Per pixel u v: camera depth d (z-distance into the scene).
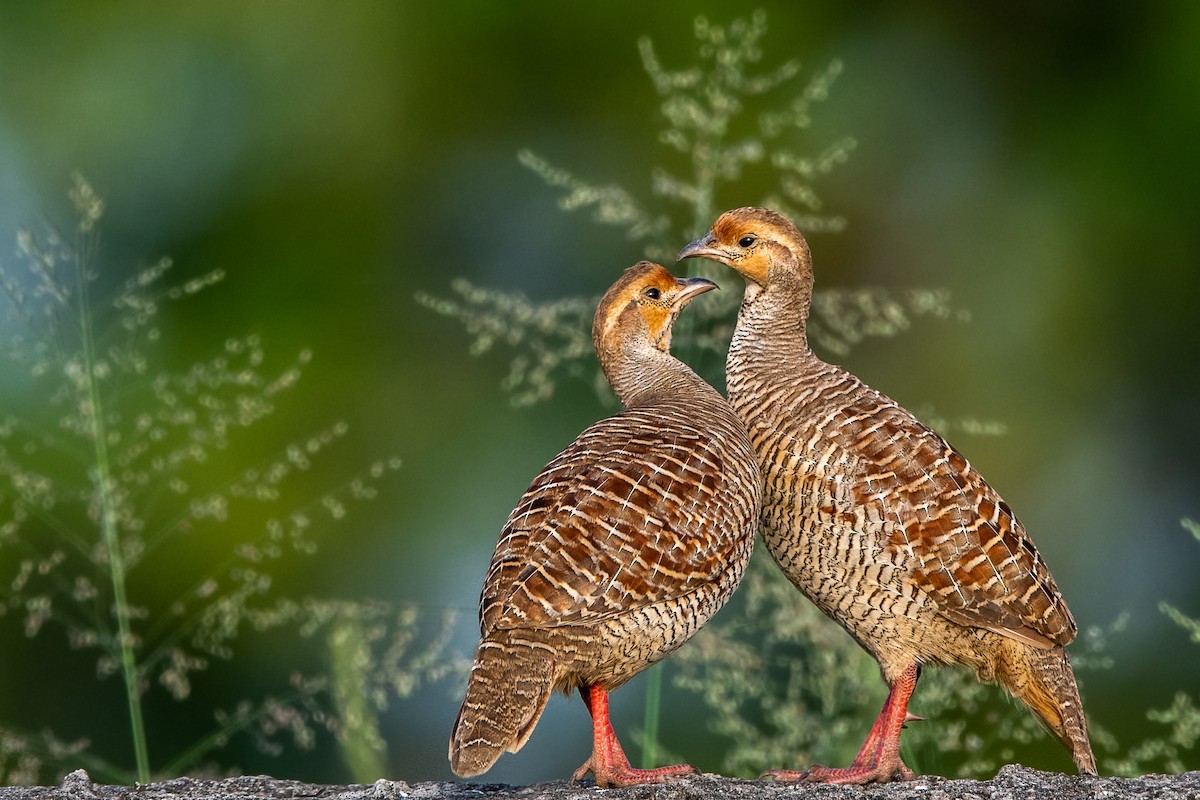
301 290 17.34
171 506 14.43
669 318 10.30
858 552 9.12
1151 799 7.76
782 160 11.45
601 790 8.17
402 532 15.83
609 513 8.21
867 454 9.20
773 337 9.86
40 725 13.89
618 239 17.19
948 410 17.16
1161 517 17.22
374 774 9.44
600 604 8.03
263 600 14.49
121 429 14.41
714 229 10.09
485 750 7.69
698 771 8.86
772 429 9.51
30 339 13.56
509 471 16.22
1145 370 17.88
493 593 8.02
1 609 10.48
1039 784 8.11
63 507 13.96
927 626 9.12
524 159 11.16
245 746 13.95
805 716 10.09
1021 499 17.08
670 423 8.89
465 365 16.83
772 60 18.27
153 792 8.51
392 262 17.70
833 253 17.94
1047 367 17.70
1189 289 18.16
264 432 15.52
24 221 15.33
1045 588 9.13
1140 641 15.35
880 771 8.98
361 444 16.28
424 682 13.47
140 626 14.15
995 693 12.16
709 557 8.37
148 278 10.93
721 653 10.14
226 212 17.62
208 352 16.78
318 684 10.02
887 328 10.91
